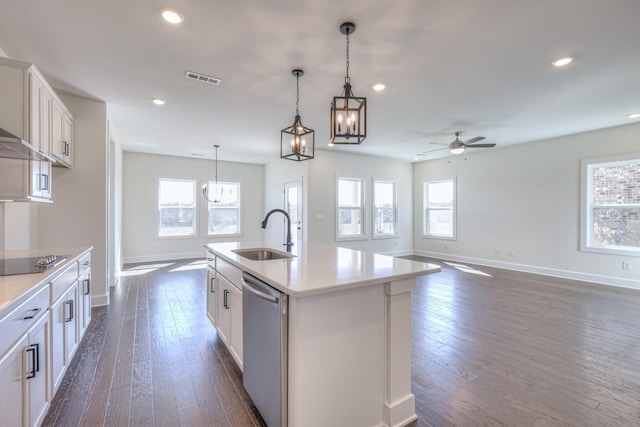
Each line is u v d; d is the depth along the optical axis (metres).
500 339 2.83
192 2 1.92
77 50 2.48
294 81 3.06
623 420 1.75
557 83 3.11
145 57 2.60
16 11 1.99
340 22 2.12
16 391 1.36
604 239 4.86
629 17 2.06
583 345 2.70
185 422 1.74
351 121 2.16
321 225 6.50
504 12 2.02
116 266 5.03
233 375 2.24
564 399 1.95
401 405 1.73
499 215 6.17
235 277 2.22
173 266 6.22
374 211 7.29
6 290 1.45
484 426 1.71
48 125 2.67
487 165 6.39
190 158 7.32
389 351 1.71
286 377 1.50
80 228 3.55
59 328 1.94
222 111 3.97
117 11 2.00
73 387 2.07
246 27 2.18
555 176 5.35
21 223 2.98
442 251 7.30
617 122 4.43
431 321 3.28
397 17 2.07
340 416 1.57
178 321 3.28
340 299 1.56
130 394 2.00
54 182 3.42
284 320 1.50
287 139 5.47
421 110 3.92
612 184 4.78
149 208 6.84
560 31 2.23
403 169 7.82
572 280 5.06
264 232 8.19
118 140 5.40
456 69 2.82
